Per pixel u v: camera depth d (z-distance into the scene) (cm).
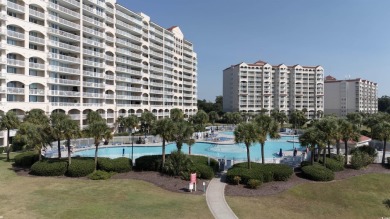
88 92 7425
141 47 9531
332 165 3675
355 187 3145
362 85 17750
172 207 2333
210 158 3850
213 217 2172
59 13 6525
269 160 4050
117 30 8338
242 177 3070
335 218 2403
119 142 5841
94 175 3142
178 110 7519
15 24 5419
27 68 5712
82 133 3397
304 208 2533
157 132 3450
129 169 3453
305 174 3391
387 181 3403
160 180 3114
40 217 2033
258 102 16000
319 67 16412
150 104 10188
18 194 2550
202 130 6962
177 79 12100
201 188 2900
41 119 4622
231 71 16550
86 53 7175
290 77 16400
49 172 3209
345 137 3997
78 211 2162
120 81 8606
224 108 17462
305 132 3734
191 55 13388
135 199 2500
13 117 4059
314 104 16412
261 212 2345
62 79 6525
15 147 4944
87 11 7225
